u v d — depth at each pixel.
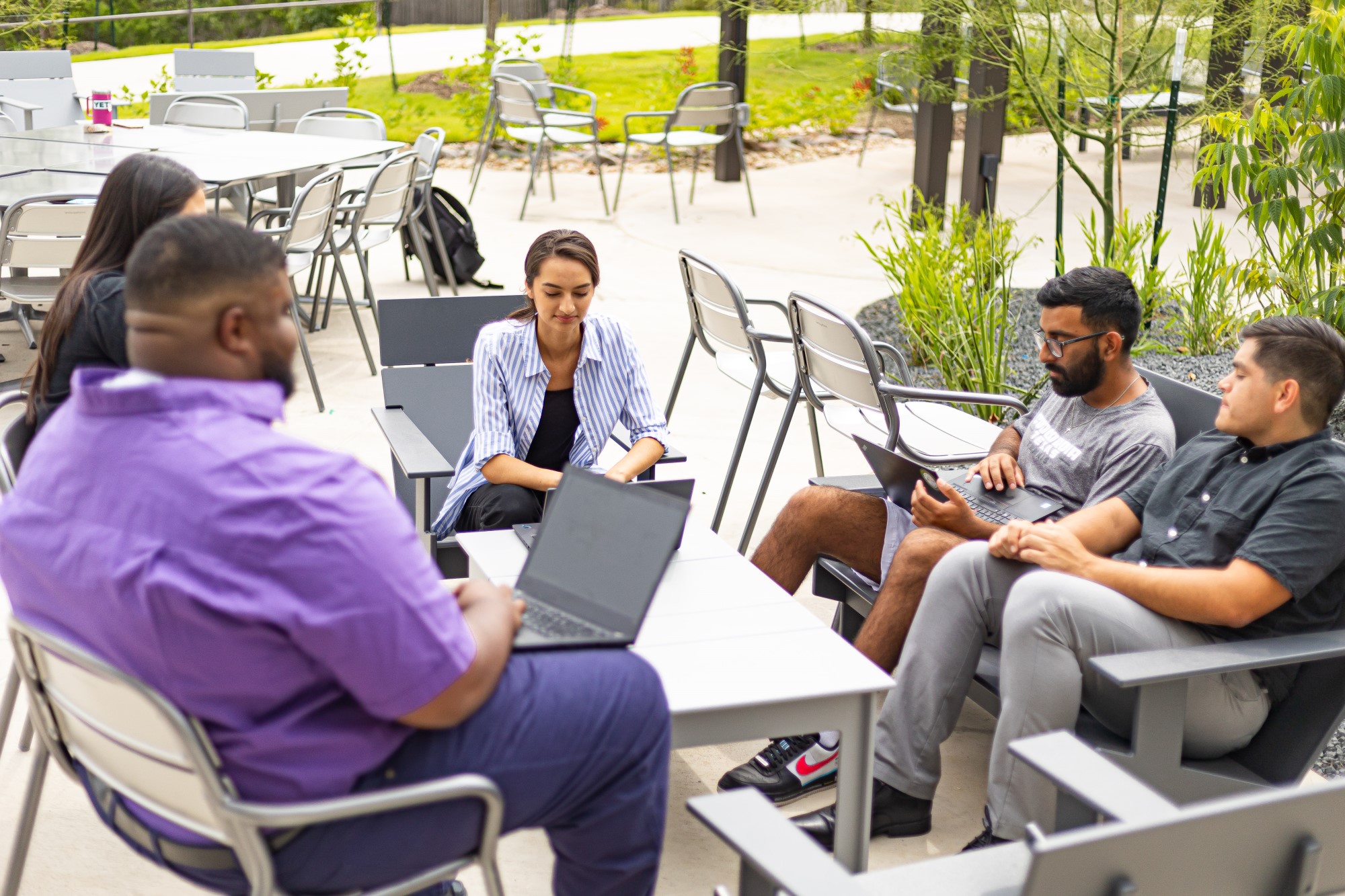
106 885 2.08
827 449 4.33
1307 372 2.04
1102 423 2.54
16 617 1.42
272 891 1.37
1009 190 8.70
